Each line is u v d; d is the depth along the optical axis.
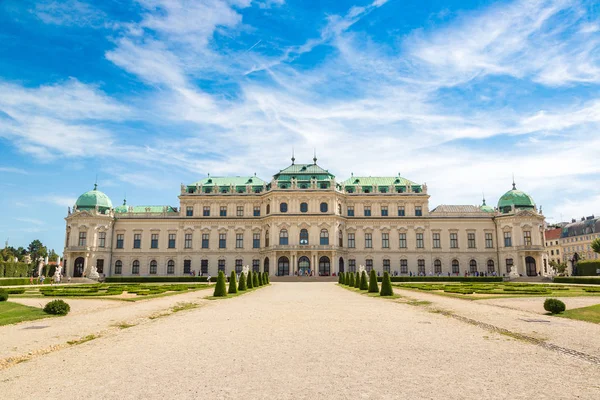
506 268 117.56
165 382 15.45
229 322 29.52
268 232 118.25
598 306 35.88
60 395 14.21
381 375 16.14
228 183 127.62
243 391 14.41
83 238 115.69
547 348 20.66
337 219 117.31
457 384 15.03
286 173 123.19
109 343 22.53
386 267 120.00
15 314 33.03
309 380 15.54
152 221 122.00
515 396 13.83
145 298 49.16
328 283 95.75
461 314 33.09
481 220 121.12
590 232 168.62
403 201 122.94
